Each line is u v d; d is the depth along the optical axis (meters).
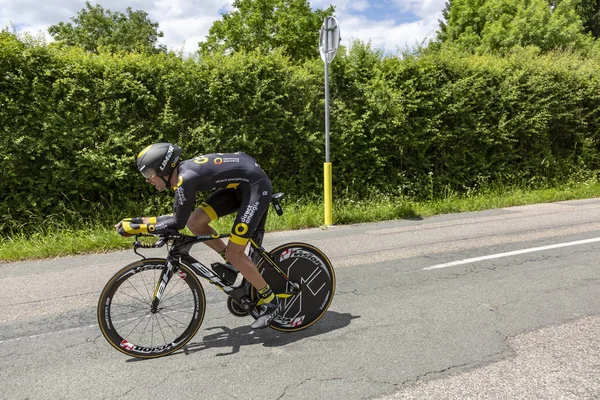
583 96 10.61
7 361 2.97
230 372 2.79
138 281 3.08
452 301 3.86
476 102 9.48
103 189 6.89
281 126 7.82
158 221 2.94
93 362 2.95
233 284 3.25
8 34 6.31
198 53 7.54
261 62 7.73
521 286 4.18
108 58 6.88
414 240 6.11
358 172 8.56
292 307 3.39
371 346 3.09
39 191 6.50
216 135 7.36
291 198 8.01
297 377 2.71
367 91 8.42
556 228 6.55
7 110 6.23
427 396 2.46
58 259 5.47
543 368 2.73
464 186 9.44
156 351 3.02
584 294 3.95
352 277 4.58
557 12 25.31
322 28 7.25
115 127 6.88
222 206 3.30
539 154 10.34
